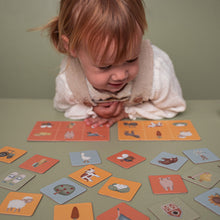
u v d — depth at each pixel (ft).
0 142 2.87
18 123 3.29
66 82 3.28
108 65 2.58
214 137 2.92
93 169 2.41
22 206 2.02
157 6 4.32
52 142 2.86
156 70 3.21
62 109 3.55
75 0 2.52
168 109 3.37
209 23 4.39
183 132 3.00
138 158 2.56
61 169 2.44
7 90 4.97
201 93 4.84
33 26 4.54
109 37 2.37
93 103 3.26
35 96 4.99
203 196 2.07
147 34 4.46
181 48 4.55
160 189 2.16
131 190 2.16
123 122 3.26
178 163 2.47
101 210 1.98
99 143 2.83
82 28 2.43
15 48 4.69
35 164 2.50
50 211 1.98
